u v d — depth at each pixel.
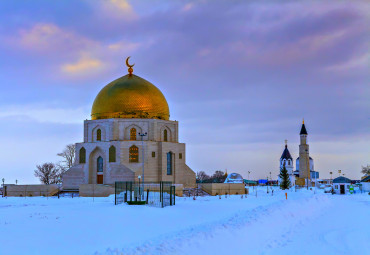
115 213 52.81
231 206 67.00
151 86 111.81
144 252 25.42
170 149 107.44
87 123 109.38
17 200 80.38
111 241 32.47
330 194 127.00
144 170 101.75
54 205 67.19
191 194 102.06
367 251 31.16
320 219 50.91
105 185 93.81
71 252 28.55
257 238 35.06
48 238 33.84
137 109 107.38
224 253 28.80
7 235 35.31
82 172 105.88
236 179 172.25
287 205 56.31
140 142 103.44
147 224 42.44
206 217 49.75
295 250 31.34
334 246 32.91
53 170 146.00
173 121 111.50
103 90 111.12
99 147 105.00
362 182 148.88
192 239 29.56
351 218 52.03
